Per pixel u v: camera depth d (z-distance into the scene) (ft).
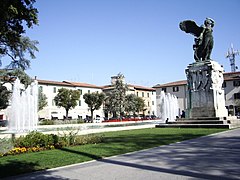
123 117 222.07
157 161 28.19
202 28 88.28
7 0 26.78
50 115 227.61
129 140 49.57
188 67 88.22
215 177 20.70
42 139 41.55
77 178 22.29
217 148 35.01
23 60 117.39
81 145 45.32
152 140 47.80
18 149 36.99
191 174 21.93
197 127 75.15
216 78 84.07
